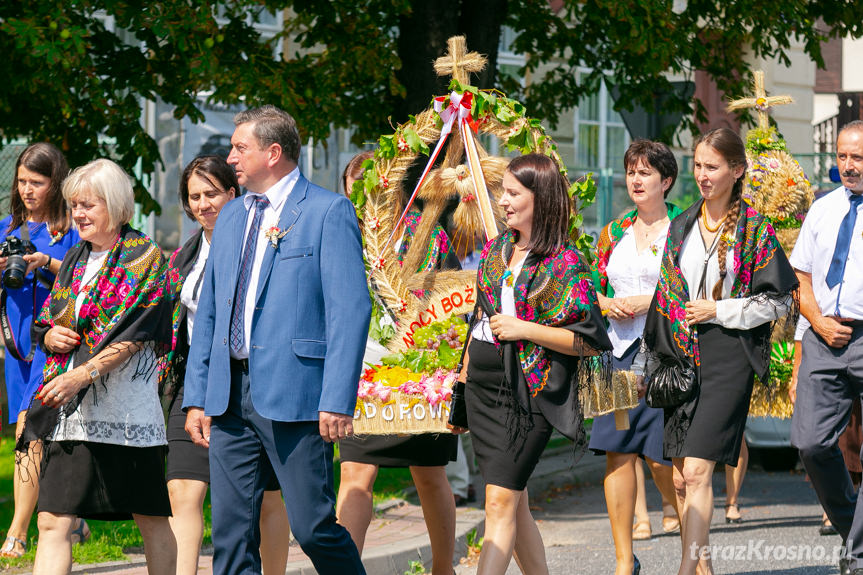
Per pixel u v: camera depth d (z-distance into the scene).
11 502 13.09
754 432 16.64
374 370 8.57
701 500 8.28
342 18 16.16
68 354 7.42
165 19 14.05
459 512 12.59
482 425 7.59
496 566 7.31
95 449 7.26
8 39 14.52
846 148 9.12
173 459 8.38
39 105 15.39
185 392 7.19
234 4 16.69
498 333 7.37
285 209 7.04
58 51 13.36
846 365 9.12
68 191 7.52
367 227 9.09
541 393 7.40
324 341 6.93
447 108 9.03
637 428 9.27
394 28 18.47
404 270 8.99
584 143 30.89
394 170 9.16
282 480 6.87
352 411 6.76
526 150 8.90
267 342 6.84
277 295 6.88
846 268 9.13
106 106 14.46
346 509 8.64
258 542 7.09
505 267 7.58
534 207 7.47
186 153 24.38
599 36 18.91
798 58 33.97
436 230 9.13
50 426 7.21
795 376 9.94
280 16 23.59
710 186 8.39
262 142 7.01
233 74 15.51
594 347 7.35
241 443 6.99
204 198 8.66
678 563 10.69
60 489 7.23
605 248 9.81
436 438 8.75
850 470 10.39
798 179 12.38
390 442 8.61
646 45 15.91
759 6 17.55
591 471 16.84
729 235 8.34
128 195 7.58
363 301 6.91
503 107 8.93
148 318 7.41
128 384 7.38
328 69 16.33
